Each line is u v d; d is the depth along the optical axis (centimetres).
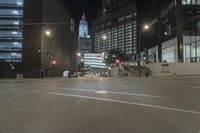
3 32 10575
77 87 2961
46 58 11275
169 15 8400
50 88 2845
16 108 1417
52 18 12519
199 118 1126
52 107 1450
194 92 2312
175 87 2903
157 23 9638
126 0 15975
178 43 7656
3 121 1063
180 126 966
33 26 10512
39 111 1316
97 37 17800
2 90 2683
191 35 7556
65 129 919
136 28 13825
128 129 918
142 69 8919
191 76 6094
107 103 1616
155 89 2630
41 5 10506
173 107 1443
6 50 10556
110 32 16125
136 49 13525
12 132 877
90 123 1020
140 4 12850
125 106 1486
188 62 7469
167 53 8631
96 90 2541
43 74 10562
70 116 1174
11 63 10512
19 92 2420
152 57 10294
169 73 7512
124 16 14900
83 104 1572
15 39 10556
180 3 7594
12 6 10562
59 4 14625
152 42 10306
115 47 15500
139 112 1284
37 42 10500
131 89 2638
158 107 1444
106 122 1040
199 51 7431
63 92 2356
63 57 16112
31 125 985
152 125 984
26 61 10506
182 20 7575
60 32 14862
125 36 14875
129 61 13575
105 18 16700
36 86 3247
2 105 1534
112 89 2650
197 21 7550
